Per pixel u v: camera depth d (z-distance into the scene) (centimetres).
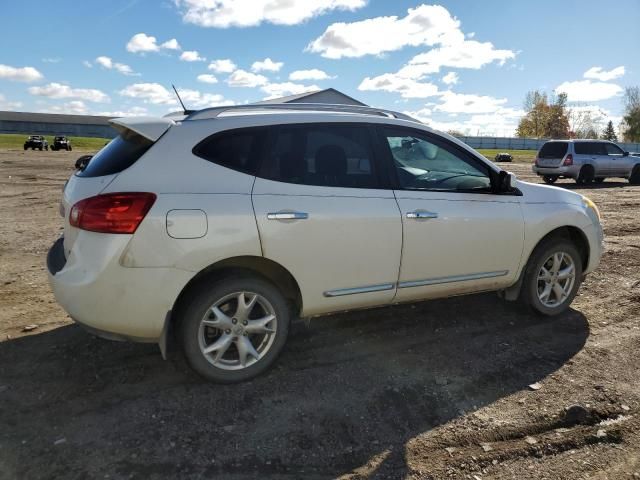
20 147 5612
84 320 296
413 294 379
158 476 245
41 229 833
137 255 287
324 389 326
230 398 313
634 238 781
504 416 298
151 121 317
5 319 428
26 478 241
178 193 297
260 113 339
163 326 300
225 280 313
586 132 8338
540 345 392
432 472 252
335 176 344
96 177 307
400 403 311
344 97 3491
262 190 318
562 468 255
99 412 296
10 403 303
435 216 371
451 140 396
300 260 327
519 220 409
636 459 261
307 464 256
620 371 351
